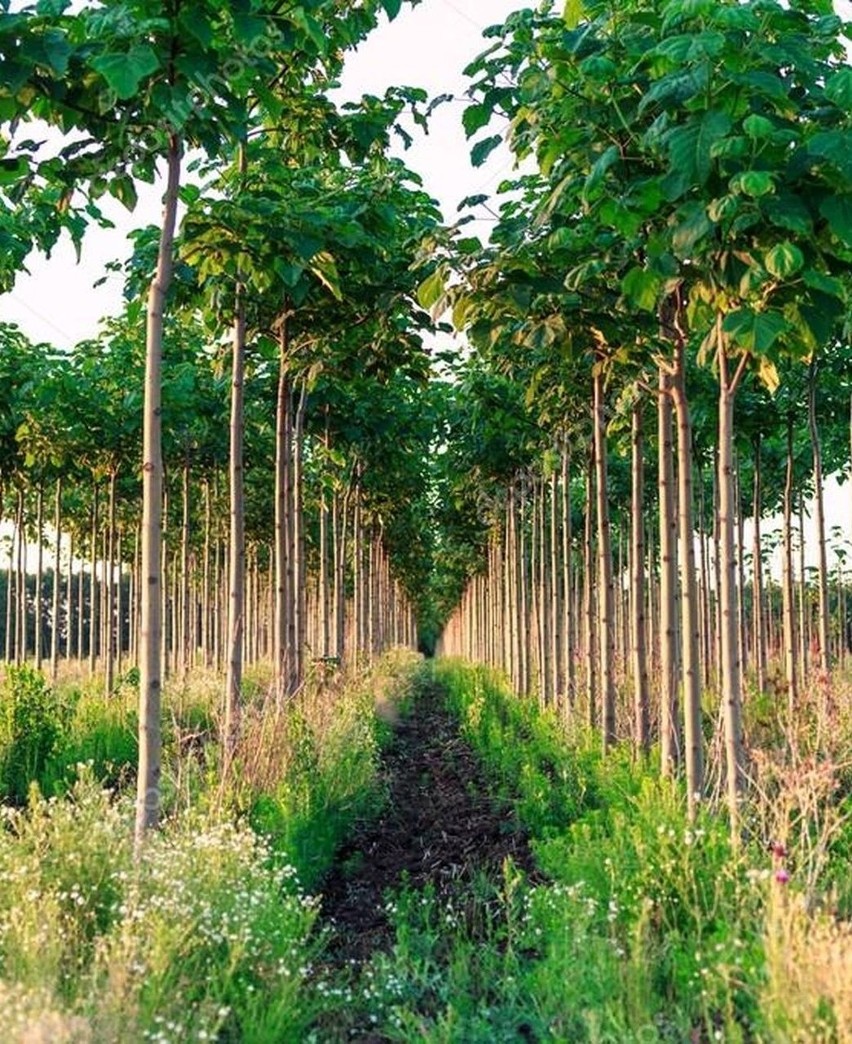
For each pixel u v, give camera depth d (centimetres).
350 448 1377
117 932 414
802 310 467
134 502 1689
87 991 371
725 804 593
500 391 1098
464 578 3388
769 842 512
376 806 849
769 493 1480
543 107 510
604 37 490
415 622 5594
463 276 555
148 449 576
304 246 629
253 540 2038
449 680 2553
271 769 744
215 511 1784
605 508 918
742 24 402
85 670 2005
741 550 1329
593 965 412
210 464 1457
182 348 1146
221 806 625
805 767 504
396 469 1510
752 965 383
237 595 797
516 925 514
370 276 754
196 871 479
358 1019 440
